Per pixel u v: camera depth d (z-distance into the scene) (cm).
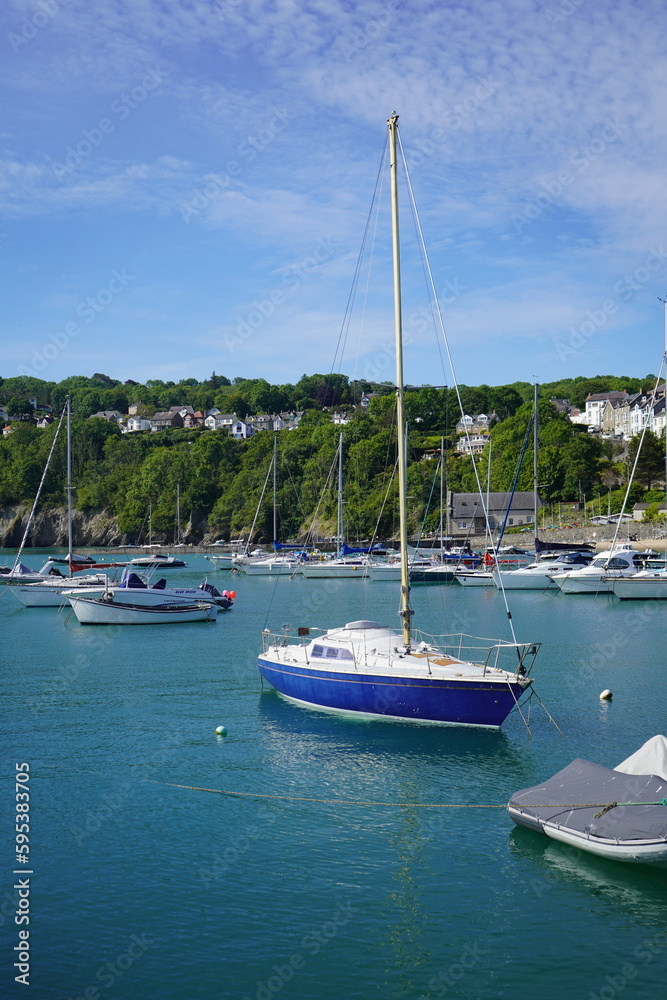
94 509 16700
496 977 1239
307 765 2128
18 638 4328
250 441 17775
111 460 18038
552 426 13900
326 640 2703
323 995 1198
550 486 12462
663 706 2686
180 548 14375
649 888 1483
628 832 1493
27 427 19588
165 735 2408
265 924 1383
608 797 1593
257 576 8762
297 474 13638
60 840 1698
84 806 1877
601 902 1439
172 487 16100
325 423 14338
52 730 2470
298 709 2675
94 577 6088
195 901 1453
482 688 2331
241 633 4441
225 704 2770
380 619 4866
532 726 2452
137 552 14862
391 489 10944
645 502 11212
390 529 10994
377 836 1708
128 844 1677
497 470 13000
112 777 2062
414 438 12550
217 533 15212
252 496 14388
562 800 1642
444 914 1406
